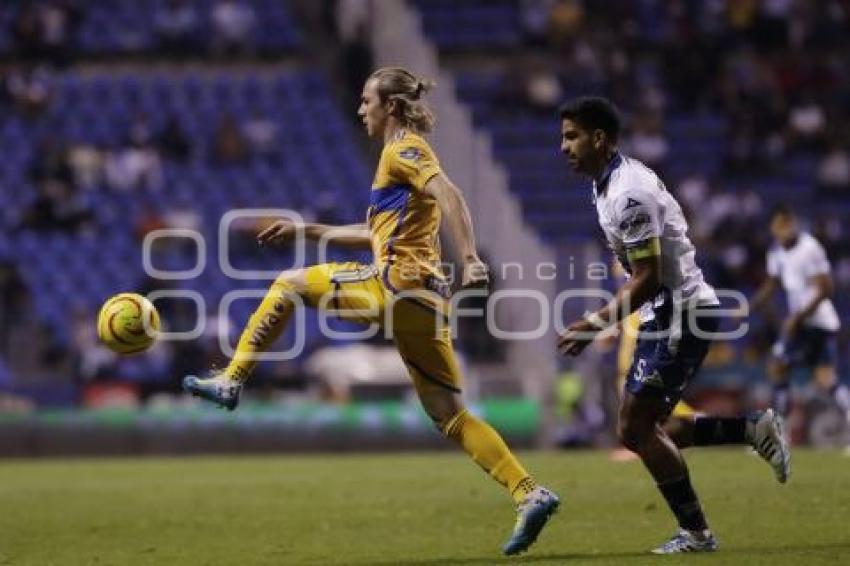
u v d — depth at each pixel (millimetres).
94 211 84625
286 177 88812
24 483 47875
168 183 87000
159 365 73375
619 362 45750
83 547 29422
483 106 87688
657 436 24969
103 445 68125
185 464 59281
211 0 99875
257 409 69250
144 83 95000
